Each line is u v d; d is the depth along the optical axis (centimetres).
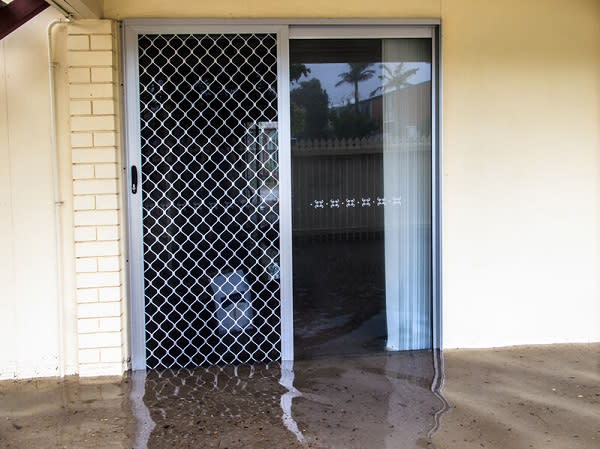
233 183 433
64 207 418
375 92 450
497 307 459
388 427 334
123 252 423
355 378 407
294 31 435
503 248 456
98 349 417
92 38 407
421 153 457
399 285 462
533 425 334
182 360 437
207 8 421
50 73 409
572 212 461
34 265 416
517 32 446
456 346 459
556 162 456
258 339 443
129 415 354
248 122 431
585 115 457
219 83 427
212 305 438
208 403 370
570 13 450
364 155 451
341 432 328
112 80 409
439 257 452
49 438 325
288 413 353
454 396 374
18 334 418
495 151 450
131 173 423
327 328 454
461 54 443
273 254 439
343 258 454
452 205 450
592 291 466
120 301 418
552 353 449
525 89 450
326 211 450
